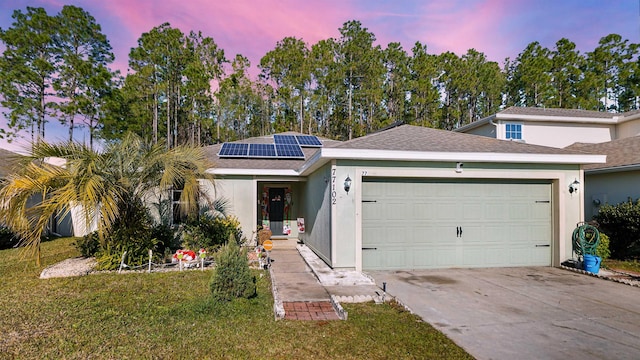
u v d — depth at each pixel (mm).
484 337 5035
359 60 34406
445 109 35406
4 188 7594
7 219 7477
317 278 8188
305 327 5305
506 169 9508
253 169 12938
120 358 4285
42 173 8016
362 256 9016
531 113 18156
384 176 8961
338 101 35469
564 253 9656
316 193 11109
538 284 7891
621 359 4426
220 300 6266
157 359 4266
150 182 9500
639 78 34562
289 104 34875
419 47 33562
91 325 5281
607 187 12641
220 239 11180
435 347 4664
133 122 29969
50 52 29766
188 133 35000
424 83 31625
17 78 27953
